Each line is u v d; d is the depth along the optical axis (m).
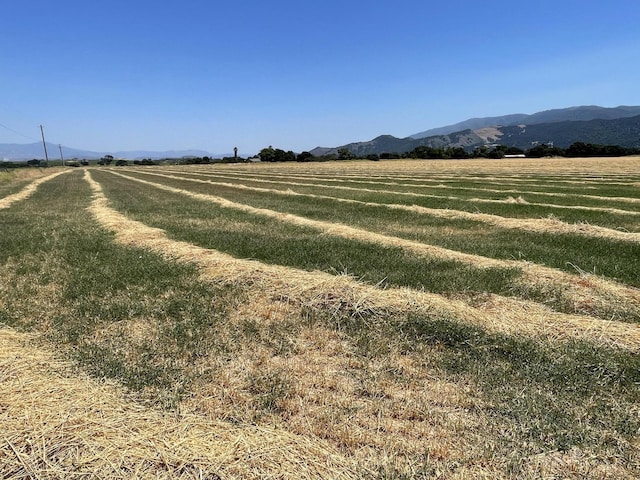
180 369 4.35
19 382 4.04
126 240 10.44
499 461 3.06
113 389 3.97
